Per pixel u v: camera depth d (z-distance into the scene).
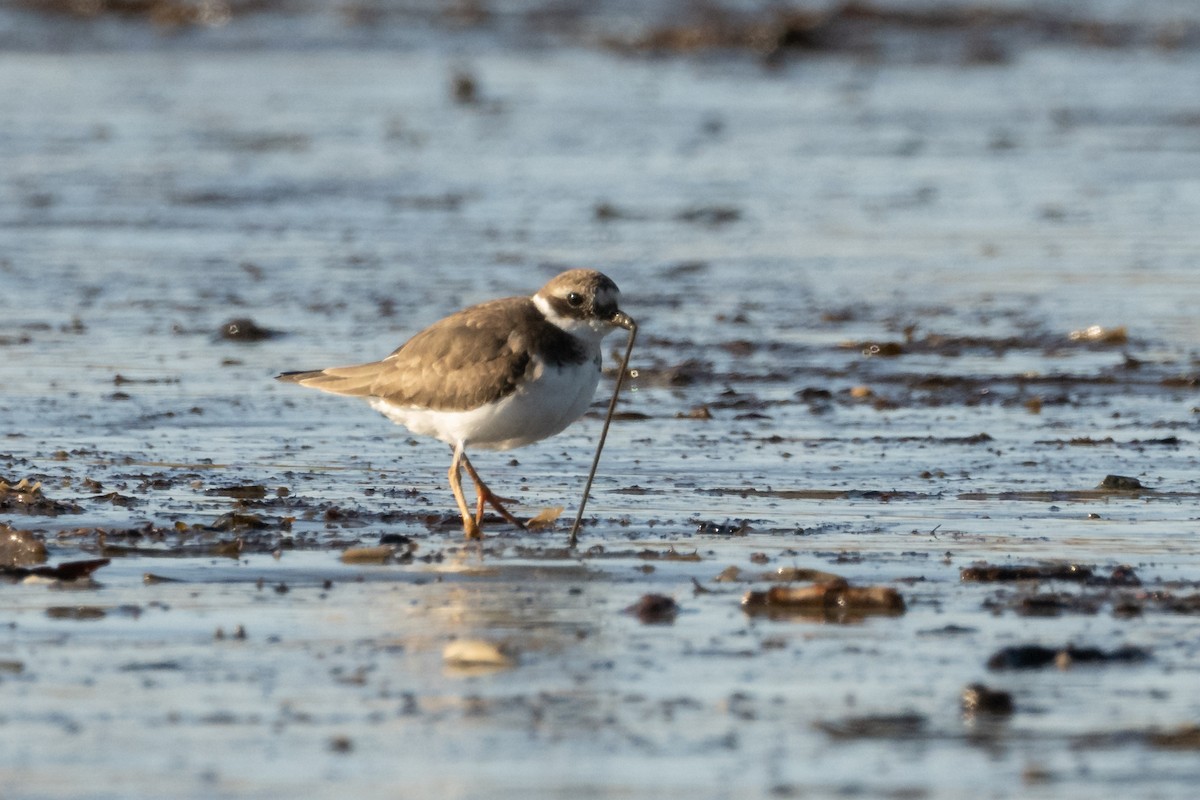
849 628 8.80
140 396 15.02
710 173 28.62
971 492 12.04
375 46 44.16
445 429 10.98
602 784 6.83
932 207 25.75
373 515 11.30
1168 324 18.38
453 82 36.69
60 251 22.14
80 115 33.28
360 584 9.61
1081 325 18.38
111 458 12.83
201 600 9.24
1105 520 11.22
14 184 26.55
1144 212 25.16
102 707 7.59
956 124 34.00
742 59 43.78
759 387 15.92
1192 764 7.04
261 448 13.30
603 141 31.80
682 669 8.15
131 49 42.50
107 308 18.97
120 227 23.80
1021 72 41.78
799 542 10.63
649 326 18.48
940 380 16.03
